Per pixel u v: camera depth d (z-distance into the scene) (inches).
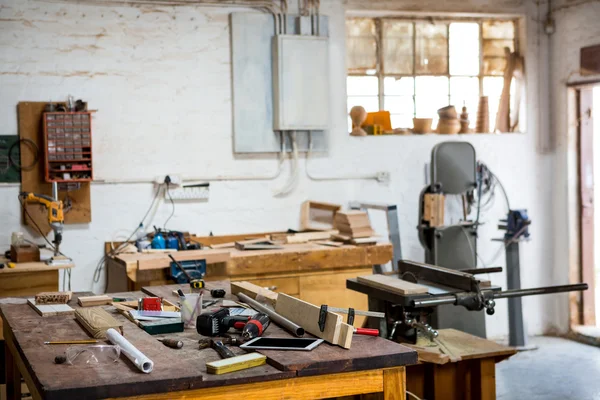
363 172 237.1
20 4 201.2
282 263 193.8
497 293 131.6
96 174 209.5
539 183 257.8
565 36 250.1
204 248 204.1
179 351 91.1
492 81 260.4
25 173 201.8
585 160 251.9
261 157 225.9
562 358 229.3
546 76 257.4
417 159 242.8
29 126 201.8
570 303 254.8
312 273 198.8
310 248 199.8
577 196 253.6
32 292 175.3
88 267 209.0
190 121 218.1
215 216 221.6
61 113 198.2
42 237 204.5
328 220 229.6
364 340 95.6
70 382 75.4
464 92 257.8
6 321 111.5
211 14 218.7
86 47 207.3
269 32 223.5
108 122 210.2
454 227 222.7
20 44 201.6
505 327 257.1
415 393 139.9
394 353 88.4
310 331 98.0
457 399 139.6
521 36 257.8
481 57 258.2
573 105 251.0
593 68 239.3
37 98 203.6
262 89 223.5
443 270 137.8
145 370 79.4
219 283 142.8
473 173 227.3
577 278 255.0
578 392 196.2
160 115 215.2
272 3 224.2
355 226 207.9
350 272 203.3
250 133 222.7
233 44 219.8
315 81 223.9
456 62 256.1
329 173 233.3
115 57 210.1
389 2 238.7
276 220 227.9
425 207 221.0
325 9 231.0
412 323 134.1
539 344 247.1
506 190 253.6
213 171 221.0
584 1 241.1
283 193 228.1
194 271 180.2
